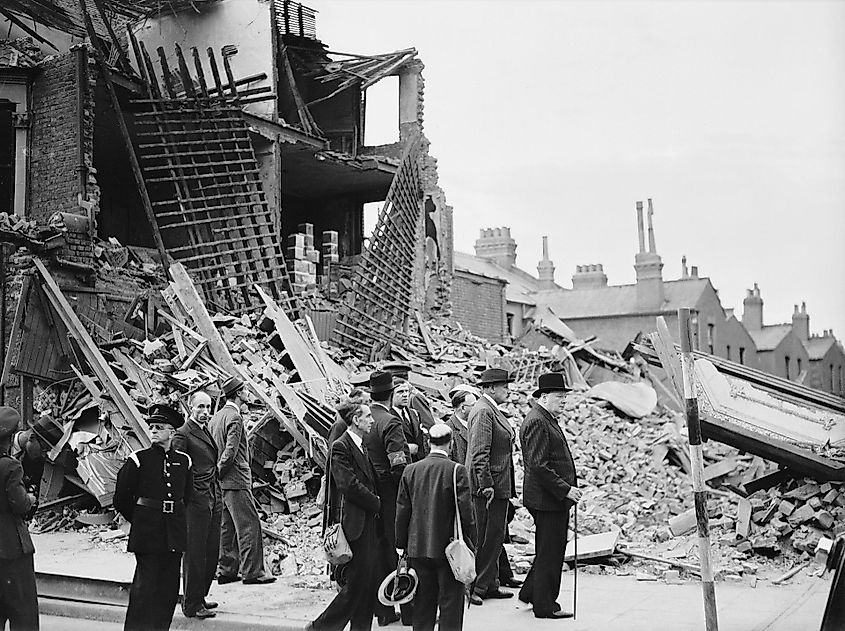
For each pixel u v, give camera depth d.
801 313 46.97
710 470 12.65
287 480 11.35
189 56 21.08
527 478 7.71
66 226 15.20
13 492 6.66
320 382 14.12
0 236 14.60
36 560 9.59
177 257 20.02
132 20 21.45
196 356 13.95
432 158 25.53
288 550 9.98
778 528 10.02
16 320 13.90
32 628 6.71
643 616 7.50
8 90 16.38
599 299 41.28
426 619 6.64
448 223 26.52
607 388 18.11
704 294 39.78
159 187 20.72
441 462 6.69
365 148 25.36
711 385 11.45
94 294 15.45
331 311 19.31
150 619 6.73
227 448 8.64
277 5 22.50
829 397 11.15
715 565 9.39
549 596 7.52
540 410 7.91
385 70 24.55
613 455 14.27
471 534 6.53
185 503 7.02
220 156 19.34
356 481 6.95
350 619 7.04
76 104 16.09
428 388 16.50
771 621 7.27
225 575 8.95
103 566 9.17
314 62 24.47
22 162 16.36
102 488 11.55
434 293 25.61
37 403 13.78
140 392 13.11
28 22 19.86
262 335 15.68
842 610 6.00
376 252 21.17
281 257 19.09
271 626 7.23
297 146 21.19
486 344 25.28
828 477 10.33
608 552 9.66
